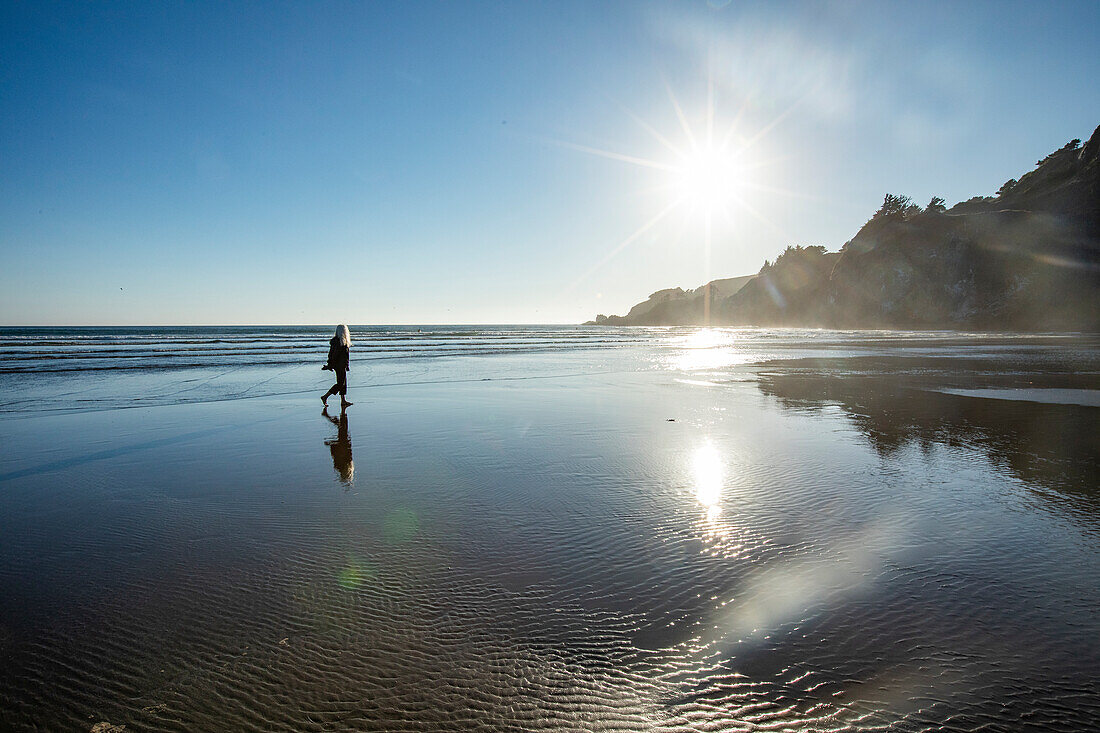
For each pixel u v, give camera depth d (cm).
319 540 466
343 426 999
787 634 326
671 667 296
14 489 612
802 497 585
